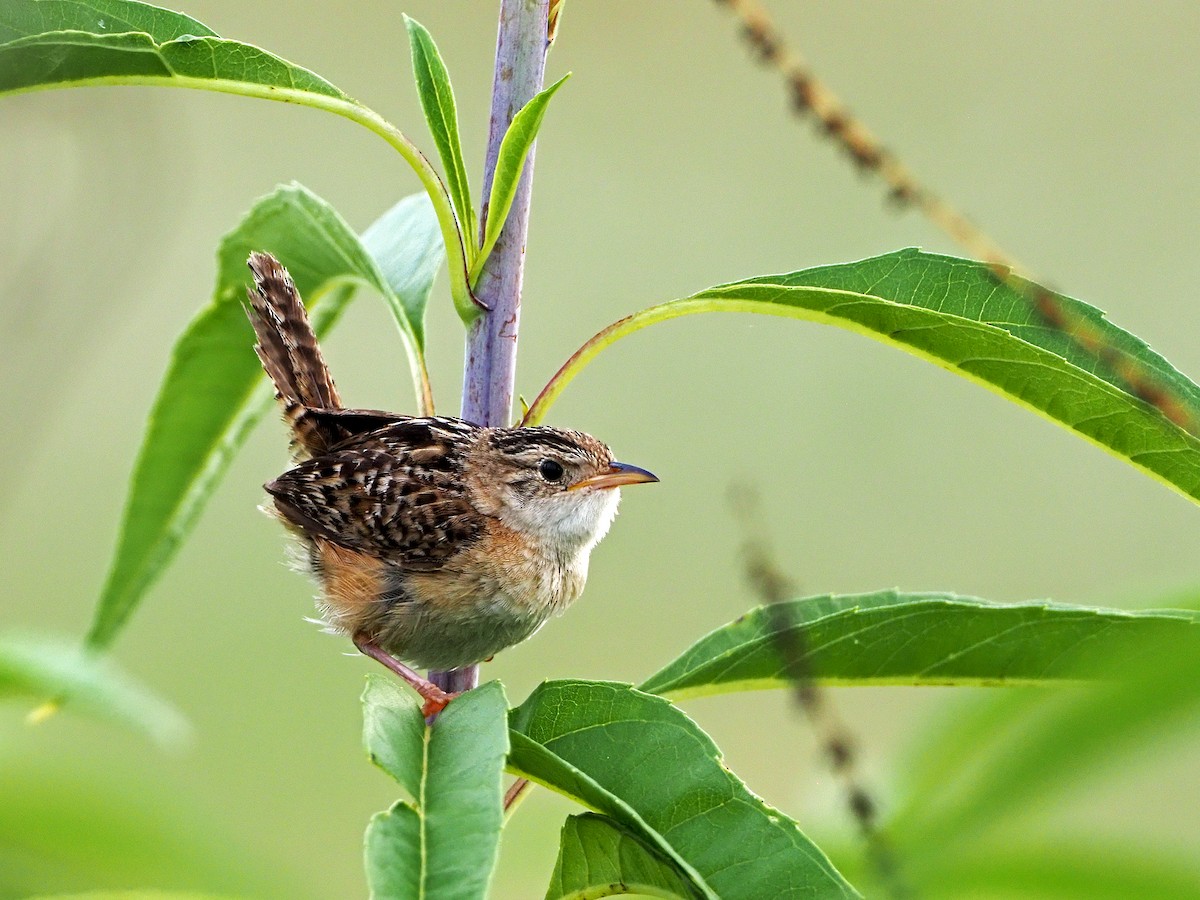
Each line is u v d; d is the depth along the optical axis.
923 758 2.23
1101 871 2.49
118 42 4.18
